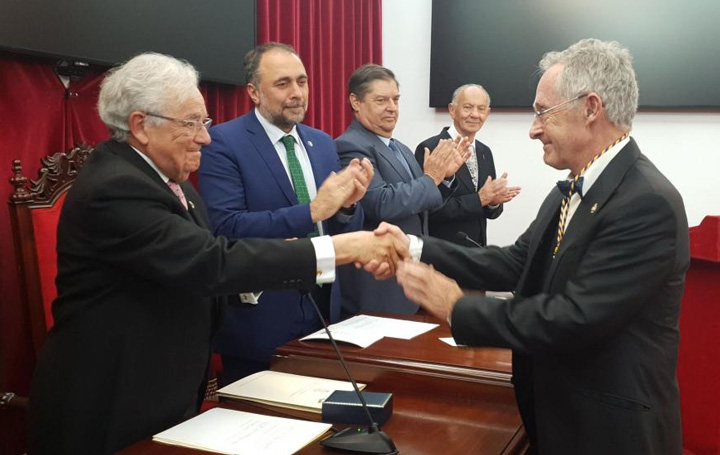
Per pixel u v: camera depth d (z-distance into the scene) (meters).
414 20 4.77
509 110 4.58
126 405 1.28
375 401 1.25
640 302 1.10
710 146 4.17
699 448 1.91
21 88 2.11
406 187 2.29
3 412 2.09
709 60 4.07
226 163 1.95
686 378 1.92
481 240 3.08
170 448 1.11
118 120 1.32
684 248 1.15
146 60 1.34
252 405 1.33
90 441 1.28
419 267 1.27
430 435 1.19
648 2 4.14
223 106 3.09
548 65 1.29
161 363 1.31
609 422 1.14
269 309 1.92
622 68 1.20
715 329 1.85
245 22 3.06
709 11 4.03
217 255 1.25
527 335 1.14
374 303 2.34
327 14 3.93
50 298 1.78
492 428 1.23
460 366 1.41
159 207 1.27
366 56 4.36
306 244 1.35
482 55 4.55
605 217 1.16
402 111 4.88
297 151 2.12
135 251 1.25
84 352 1.29
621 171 1.18
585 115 1.21
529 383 1.29
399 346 1.58
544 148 1.28
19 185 1.78
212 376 2.41
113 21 2.33
